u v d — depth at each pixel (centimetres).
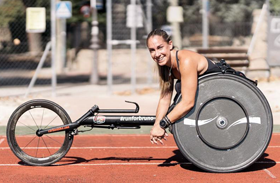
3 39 1950
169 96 525
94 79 1394
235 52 1261
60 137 699
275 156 588
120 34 1884
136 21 1161
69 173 513
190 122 498
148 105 987
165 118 493
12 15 1770
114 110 531
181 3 1942
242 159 500
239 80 496
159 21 1838
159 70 517
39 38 1988
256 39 1403
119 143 673
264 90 1121
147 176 500
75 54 1962
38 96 1141
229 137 498
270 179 485
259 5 2017
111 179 490
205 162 501
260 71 1391
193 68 487
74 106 977
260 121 498
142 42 1816
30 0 1750
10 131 533
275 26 1254
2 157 586
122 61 1808
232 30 1828
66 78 1620
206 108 498
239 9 2022
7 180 488
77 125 531
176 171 520
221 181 478
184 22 1945
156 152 615
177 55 491
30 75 1703
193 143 500
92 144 666
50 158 541
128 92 1181
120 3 1869
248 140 499
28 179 491
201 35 1922
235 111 498
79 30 2002
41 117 749
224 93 496
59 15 1124
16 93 1199
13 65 1948
